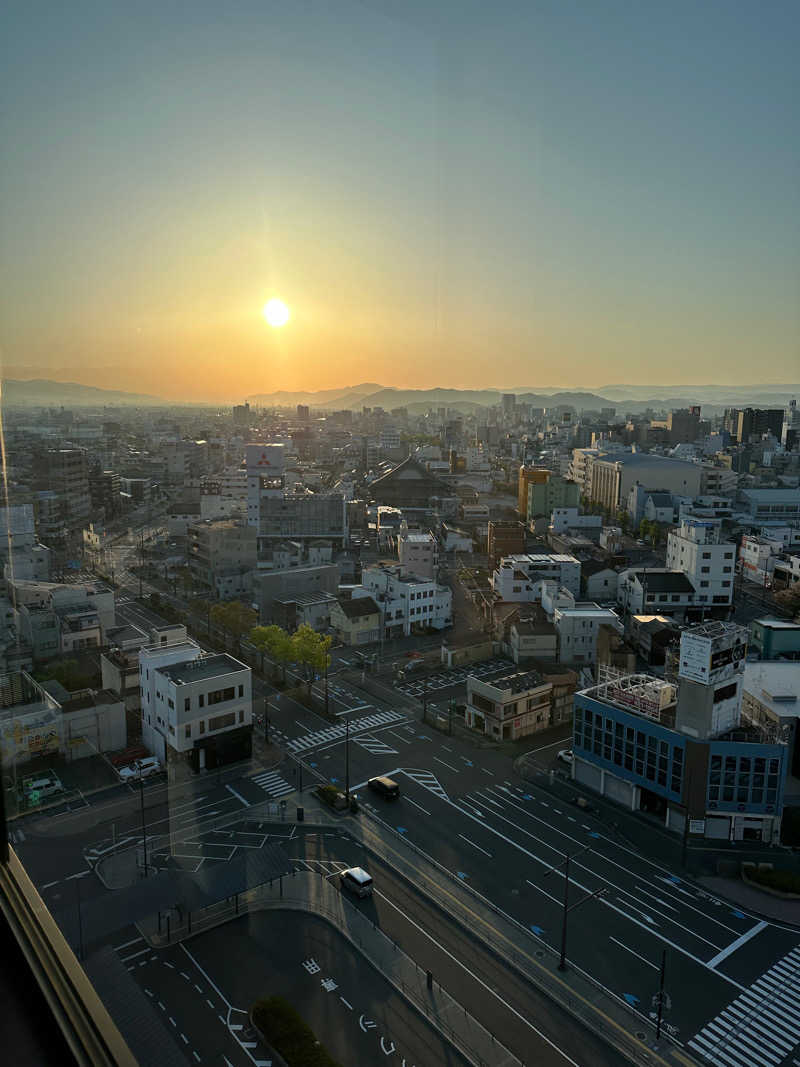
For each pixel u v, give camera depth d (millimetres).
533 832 34469
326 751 42281
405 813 35719
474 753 42656
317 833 33344
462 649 57781
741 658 35625
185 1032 20516
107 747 36969
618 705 37906
